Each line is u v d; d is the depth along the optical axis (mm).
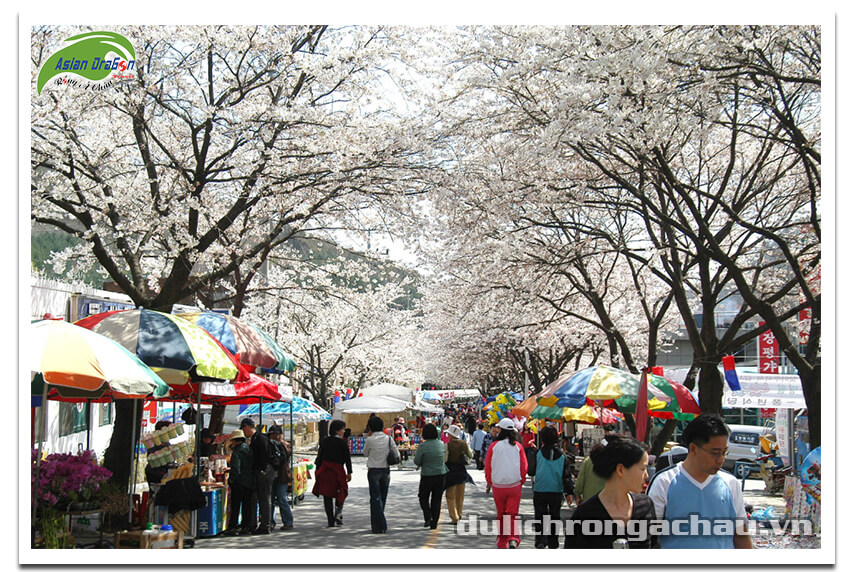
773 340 20812
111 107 14438
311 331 38844
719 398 15078
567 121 11633
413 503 17875
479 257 20188
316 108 13930
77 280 19219
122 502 10734
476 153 16406
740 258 20766
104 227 12508
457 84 15281
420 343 49438
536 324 26000
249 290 21562
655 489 5152
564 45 12023
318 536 12570
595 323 21172
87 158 13586
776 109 11617
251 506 12820
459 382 59500
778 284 20750
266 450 12898
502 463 10906
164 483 11328
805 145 11359
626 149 13828
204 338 10672
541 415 15211
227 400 16281
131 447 10836
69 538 10055
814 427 11547
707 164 19266
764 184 18297
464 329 32156
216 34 12930
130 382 8320
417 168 15062
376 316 25078
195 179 13195
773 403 17422
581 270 21281
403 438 33031
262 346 13594
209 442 14969
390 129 14641
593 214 22375
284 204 14828
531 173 15695
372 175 14844
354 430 41719
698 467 5086
